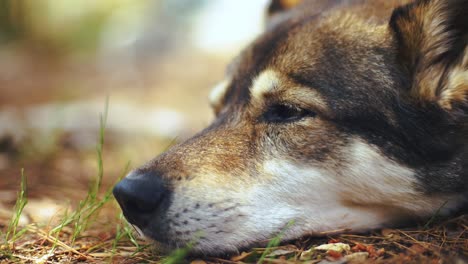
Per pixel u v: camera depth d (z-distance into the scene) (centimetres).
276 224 88
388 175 89
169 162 89
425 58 89
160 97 248
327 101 89
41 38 441
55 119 150
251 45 99
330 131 89
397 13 90
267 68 92
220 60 314
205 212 88
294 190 89
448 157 89
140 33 404
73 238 91
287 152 90
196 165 89
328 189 89
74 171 118
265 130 91
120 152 134
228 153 90
